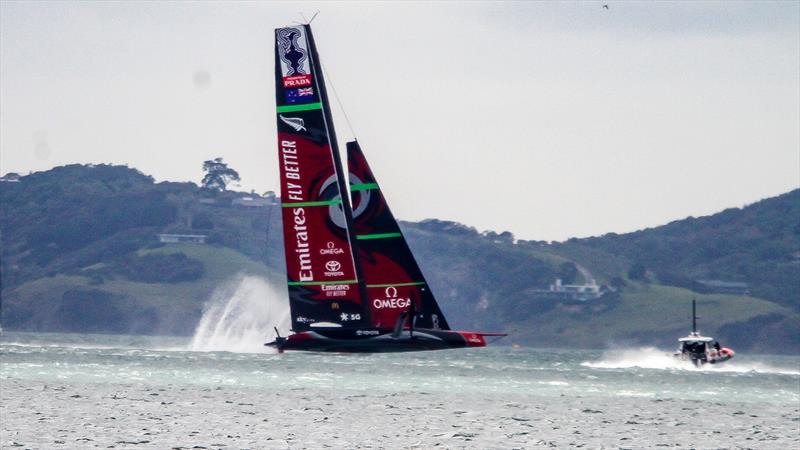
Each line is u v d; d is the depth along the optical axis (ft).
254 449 392.68
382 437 434.30
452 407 559.79
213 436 419.13
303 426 458.91
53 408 492.13
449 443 424.05
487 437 443.73
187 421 460.96
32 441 394.52
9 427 426.10
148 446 390.42
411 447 411.13
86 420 453.99
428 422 488.85
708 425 520.42
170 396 565.12
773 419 561.84
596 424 507.30
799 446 450.30
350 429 454.40
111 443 394.73
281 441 413.59
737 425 524.52
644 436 468.75
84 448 383.04
